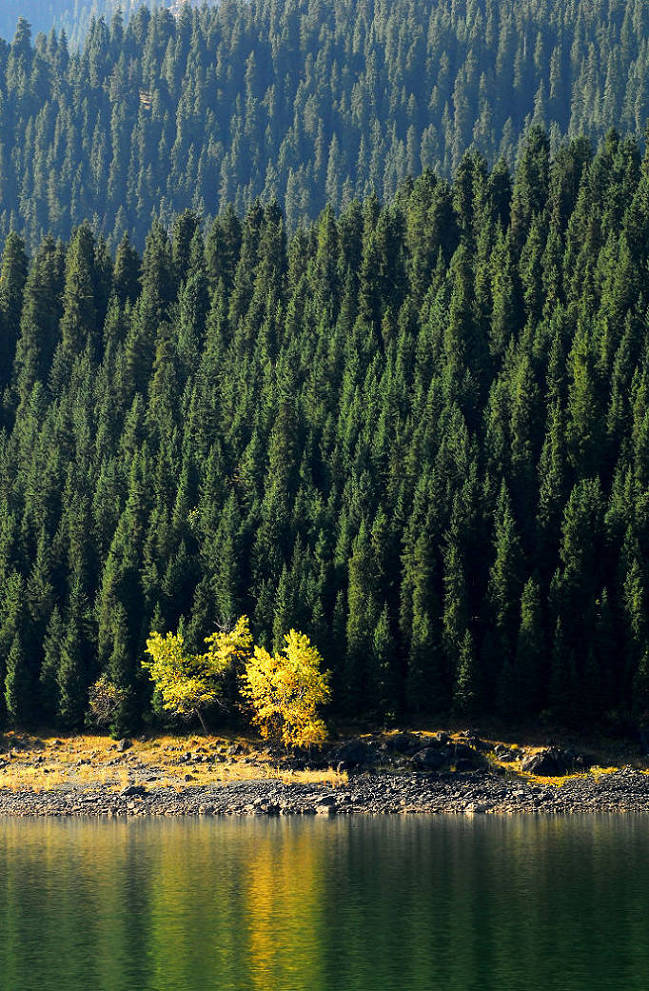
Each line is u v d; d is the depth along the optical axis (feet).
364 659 557.74
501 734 536.01
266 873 336.90
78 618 608.19
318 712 549.54
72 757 545.03
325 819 439.63
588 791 474.08
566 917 283.59
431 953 256.52
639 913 286.05
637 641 539.70
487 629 569.64
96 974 246.06
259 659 530.27
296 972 245.24
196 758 527.81
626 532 569.23
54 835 409.49
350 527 609.01
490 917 284.41
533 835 392.27
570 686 535.19
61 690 578.25
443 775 491.72
